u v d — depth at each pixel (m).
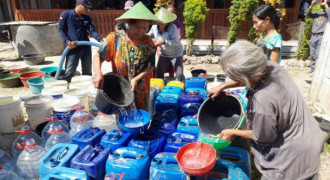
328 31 4.43
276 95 1.47
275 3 6.88
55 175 1.99
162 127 2.61
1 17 12.45
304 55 7.36
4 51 9.86
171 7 4.58
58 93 3.75
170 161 2.13
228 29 8.93
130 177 2.08
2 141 3.43
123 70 2.61
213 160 1.84
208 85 5.08
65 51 4.53
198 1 7.55
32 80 4.82
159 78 4.50
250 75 1.42
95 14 10.16
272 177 1.66
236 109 2.27
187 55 8.17
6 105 3.54
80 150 2.44
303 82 5.98
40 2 11.60
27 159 2.43
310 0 10.08
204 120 2.23
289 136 1.56
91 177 2.12
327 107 4.33
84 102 3.73
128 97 2.47
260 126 1.50
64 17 4.70
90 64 5.32
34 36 8.29
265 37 2.76
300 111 1.53
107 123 3.03
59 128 2.55
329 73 4.36
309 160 1.56
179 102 3.37
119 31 2.58
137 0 10.86
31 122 3.49
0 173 2.19
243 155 2.25
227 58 1.46
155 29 4.37
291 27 8.87
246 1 7.04
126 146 2.44
